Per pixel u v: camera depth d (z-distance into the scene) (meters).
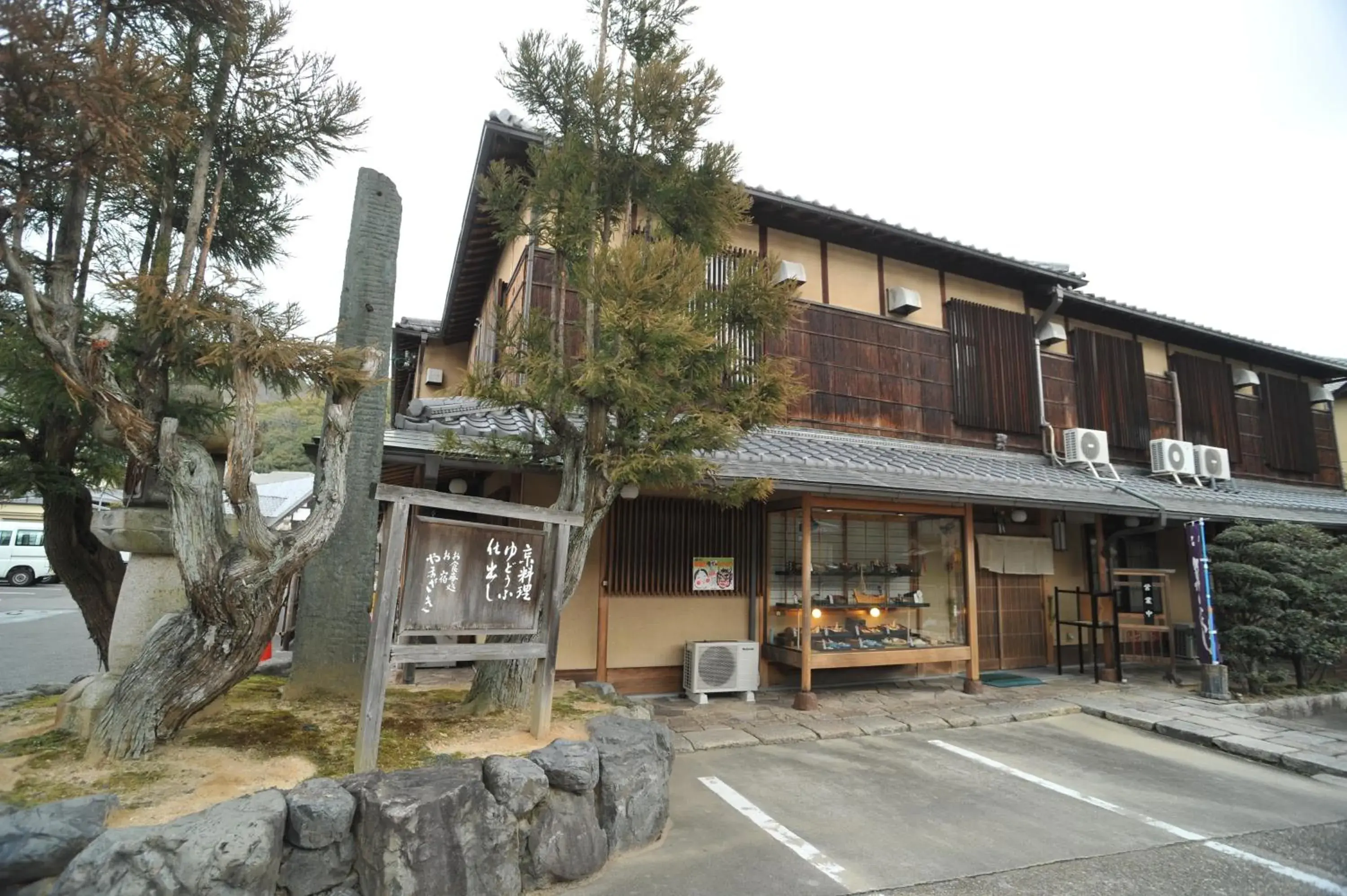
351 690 5.24
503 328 5.21
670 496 7.89
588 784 3.79
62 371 3.30
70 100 2.85
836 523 8.62
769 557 8.54
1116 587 11.02
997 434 11.14
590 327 5.33
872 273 10.64
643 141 5.31
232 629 3.63
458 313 13.25
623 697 5.93
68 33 2.87
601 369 4.25
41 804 2.97
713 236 5.52
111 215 4.70
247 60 4.21
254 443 3.51
